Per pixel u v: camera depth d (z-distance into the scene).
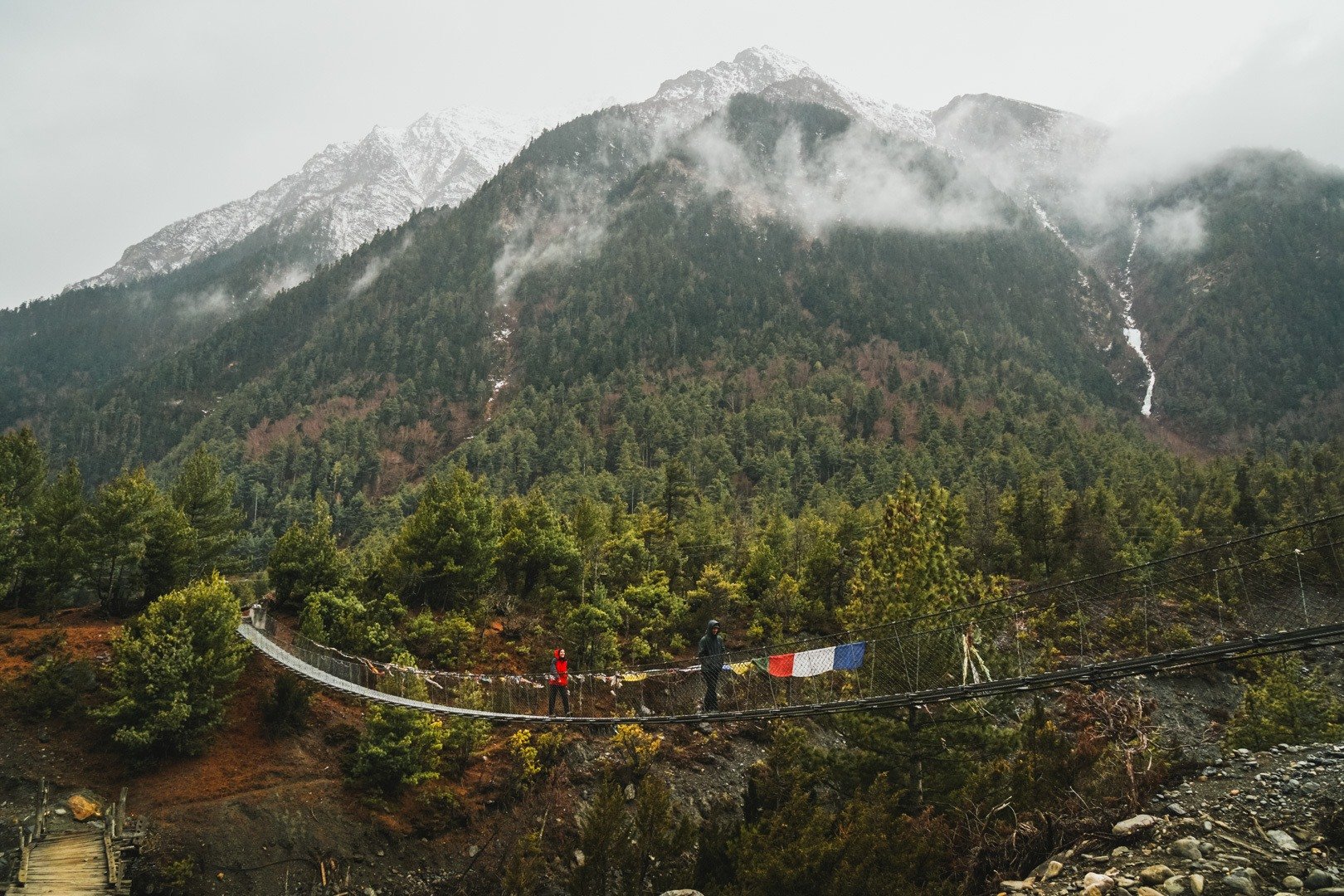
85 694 32.81
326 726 35.75
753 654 35.91
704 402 179.75
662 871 24.17
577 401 189.25
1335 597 14.10
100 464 190.00
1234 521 82.81
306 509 139.75
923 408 183.00
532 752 36.34
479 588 48.97
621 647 48.00
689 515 74.50
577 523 58.69
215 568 46.72
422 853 31.84
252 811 30.53
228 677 33.31
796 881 16.69
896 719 26.66
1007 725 31.56
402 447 188.12
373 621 41.84
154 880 26.64
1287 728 29.19
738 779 38.53
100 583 40.56
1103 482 109.38
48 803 28.44
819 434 159.75
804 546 67.88
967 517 78.75
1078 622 39.72
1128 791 15.61
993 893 13.31
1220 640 15.01
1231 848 11.90
